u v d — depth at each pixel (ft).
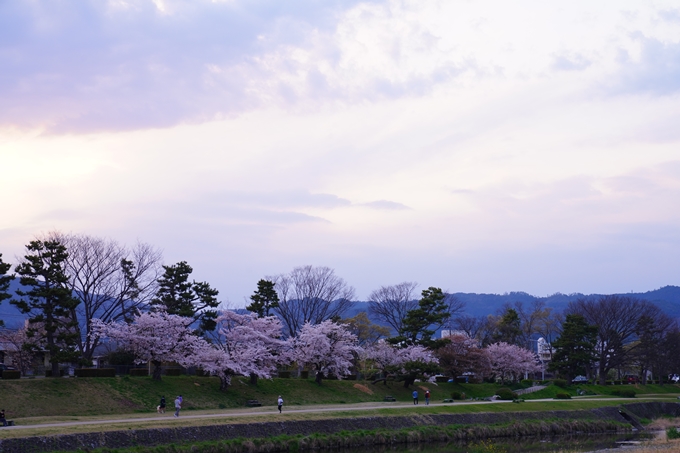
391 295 334.65
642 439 196.75
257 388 214.07
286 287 288.92
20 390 158.81
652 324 341.62
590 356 309.63
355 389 237.86
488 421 200.44
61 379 171.63
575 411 227.40
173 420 143.33
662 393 329.52
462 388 273.13
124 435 125.70
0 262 168.86
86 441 120.26
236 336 214.90
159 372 195.21
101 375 184.65
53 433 118.93
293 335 284.20
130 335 193.47
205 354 199.82
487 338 368.68
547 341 444.55
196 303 229.86
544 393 278.67
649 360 340.18
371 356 259.19
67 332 202.90
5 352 233.14
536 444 180.65
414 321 269.23
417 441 172.35
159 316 201.77
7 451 109.40
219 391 201.26
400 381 261.85
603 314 340.39
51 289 175.42
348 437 158.92
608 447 174.19
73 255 213.46
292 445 147.23
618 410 240.32
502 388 277.64
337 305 306.14
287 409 183.32
